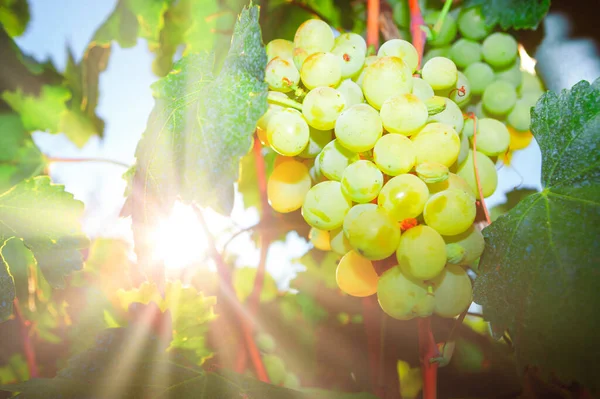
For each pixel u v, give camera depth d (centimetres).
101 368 33
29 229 35
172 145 30
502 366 39
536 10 36
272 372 39
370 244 28
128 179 32
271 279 46
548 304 29
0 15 46
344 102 30
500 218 31
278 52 33
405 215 29
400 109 29
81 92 48
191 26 47
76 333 39
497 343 40
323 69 30
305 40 32
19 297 40
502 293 30
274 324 41
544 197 30
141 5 46
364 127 29
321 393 34
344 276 31
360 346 40
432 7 38
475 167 32
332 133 32
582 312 28
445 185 30
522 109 36
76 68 48
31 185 35
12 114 43
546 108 31
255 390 33
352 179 29
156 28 47
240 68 30
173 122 31
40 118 45
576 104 30
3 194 35
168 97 31
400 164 29
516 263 30
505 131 34
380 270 30
